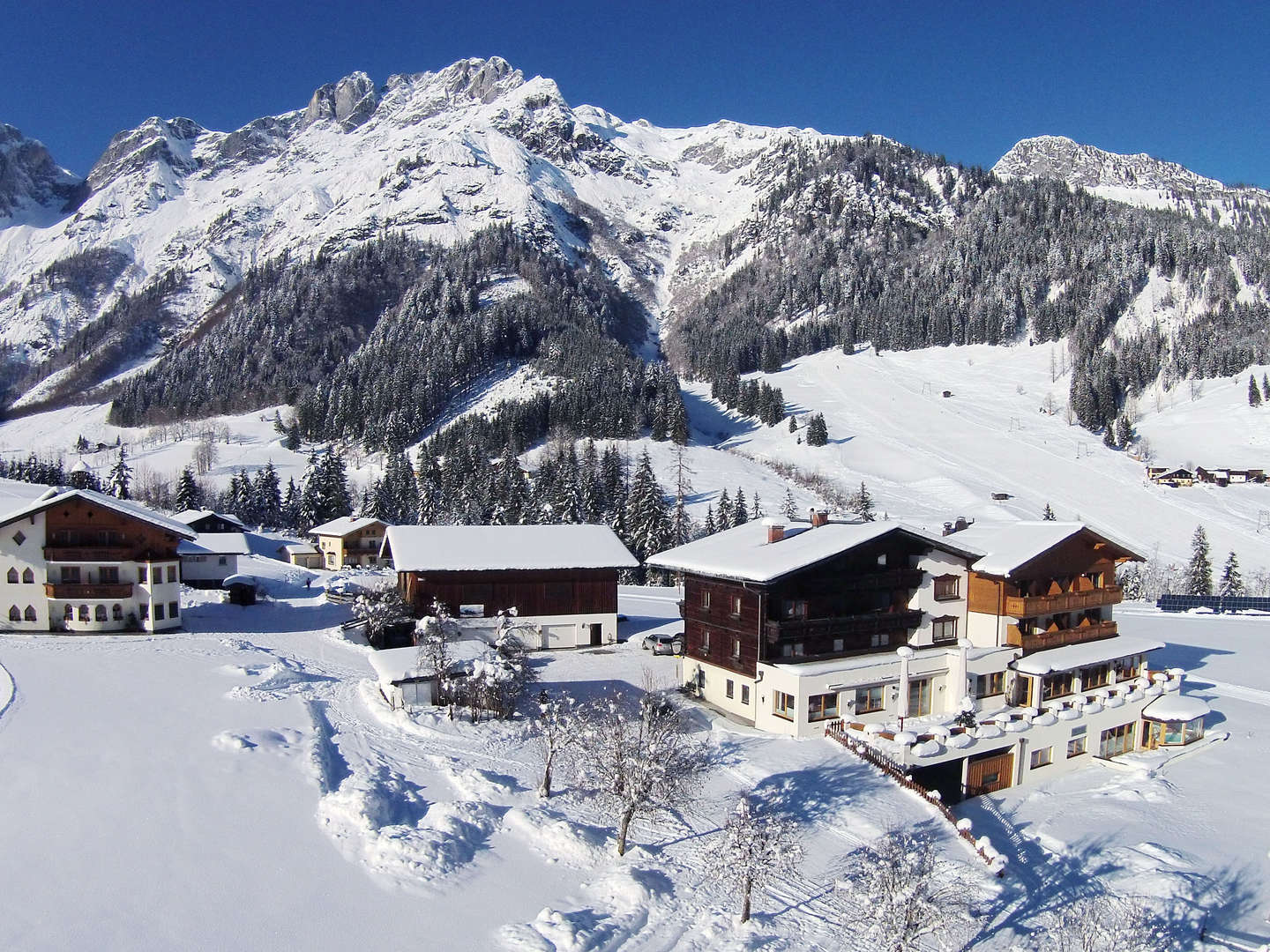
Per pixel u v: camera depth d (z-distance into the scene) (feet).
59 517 182.19
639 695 150.71
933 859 90.84
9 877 80.94
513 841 95.96
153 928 74.59
